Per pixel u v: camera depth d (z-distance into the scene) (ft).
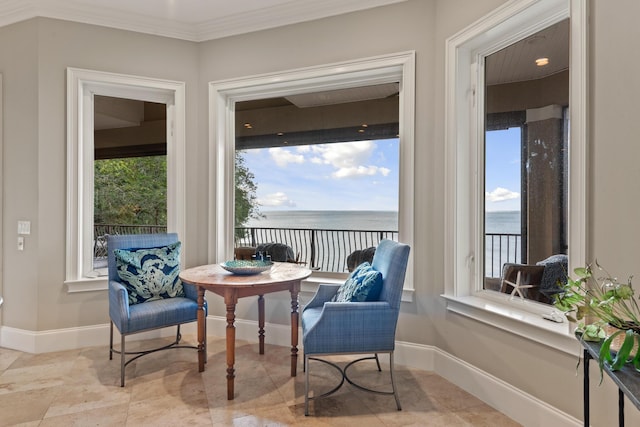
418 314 9.06
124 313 8.02
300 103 10.91
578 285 4.61
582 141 5.60
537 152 7.17
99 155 10.83
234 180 11.57
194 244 11.23
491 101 8.10
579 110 5.64
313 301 8.79
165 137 11.39
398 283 7.24
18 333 9.96
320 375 8.66
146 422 6.71
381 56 9.26
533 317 6.78
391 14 9.20
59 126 9.98
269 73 10.43
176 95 11.02
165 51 10.91
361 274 7.93
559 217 6.80
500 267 7.88
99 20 10.21
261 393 7.80
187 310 8.82
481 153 8.28
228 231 11.51
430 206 8.86
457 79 8.25
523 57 7.41
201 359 8.73
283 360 9.48
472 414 7.07
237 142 11.53
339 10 9.66
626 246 5.09
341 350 7.12
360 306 7.13
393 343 7.23
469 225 8.39
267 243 11.35
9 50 10.02
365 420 6.86
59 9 9.80
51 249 9.95
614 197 5.23
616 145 5.21
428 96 8.83
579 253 5.65
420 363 9.03
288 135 11.05
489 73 8.15
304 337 7.20
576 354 5.74
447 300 8.41
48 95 9.86
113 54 10.42
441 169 8.64
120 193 11.06
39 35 9.78
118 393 7.73
